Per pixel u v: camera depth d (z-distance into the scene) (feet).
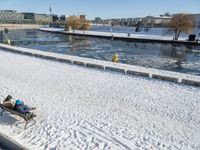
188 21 199.72
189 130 29.30
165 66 87.35
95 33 255.70
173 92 44.50
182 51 135.03
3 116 30.71
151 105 37.50
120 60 97.60
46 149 23.71
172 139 26.84
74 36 232.73
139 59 101.86
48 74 55.72
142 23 515.50
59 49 128.26
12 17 525.75
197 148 25.14
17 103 29.01
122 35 226.17
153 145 25.35
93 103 37.47
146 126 29.89
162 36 230.68
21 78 51.42
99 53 116.26
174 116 33.47
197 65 90.94
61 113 32.81
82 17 315.99
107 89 45.21
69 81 50.08
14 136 25.94
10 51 92.68
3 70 58.85
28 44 150.82
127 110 35.06
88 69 62.13
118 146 24.84
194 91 45.34
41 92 41.98
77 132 27.50
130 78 53.93
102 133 27.50
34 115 29.01
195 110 35.94
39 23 507.71
